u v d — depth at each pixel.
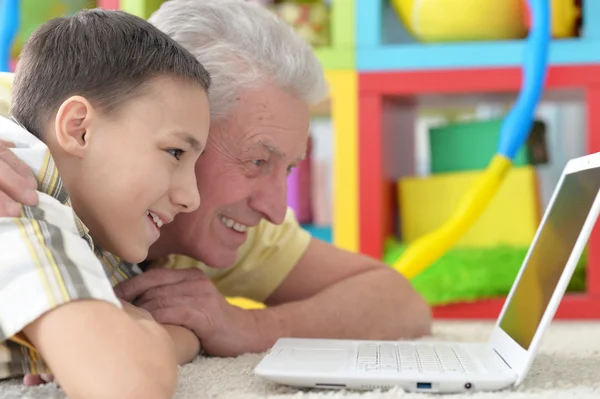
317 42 2.03
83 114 0.82
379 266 1.33
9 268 0.68
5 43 1.86
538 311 0.83
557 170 2.42
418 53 1.93
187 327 1.02
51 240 0.70
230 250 1.14
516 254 1.90
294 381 0.79
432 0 1.91
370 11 1.94
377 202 1.94
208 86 0.92
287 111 1.08
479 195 1.74
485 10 1.89
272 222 1.12
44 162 0.77
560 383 0.81
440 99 2.09
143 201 0.83
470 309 1.86
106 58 0.83
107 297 0.69
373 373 0.79
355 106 1.95
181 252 1.15
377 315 1.22
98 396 0.64
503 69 1.90
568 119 2.44
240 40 1.07
